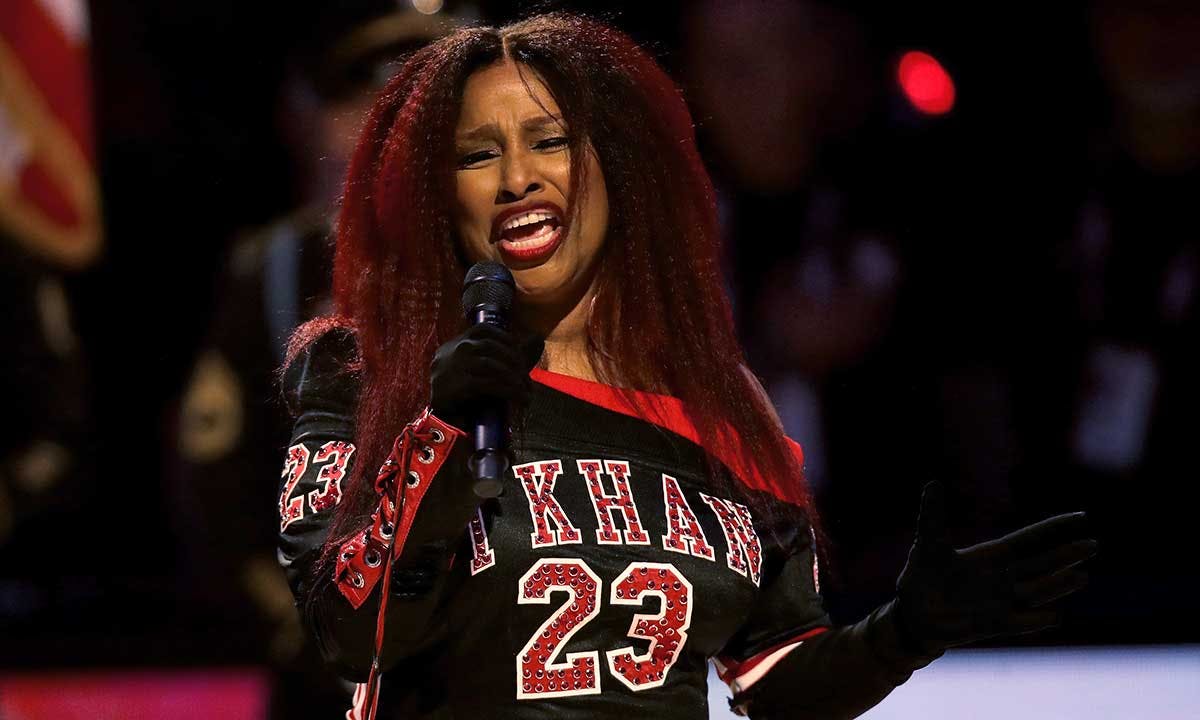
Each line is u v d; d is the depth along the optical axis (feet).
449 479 21.58
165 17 57.72
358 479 23.41
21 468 52.01
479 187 24.84
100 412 57.21
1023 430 54.95
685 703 24.29
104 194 58.13
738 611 24.79
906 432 53.98
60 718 45.50
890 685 25.98
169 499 55.83
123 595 48.34
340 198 26.84
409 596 22.29
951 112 56.85
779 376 54.13
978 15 57.98
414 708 23.84
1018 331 55.31
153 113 58.13
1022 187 56.34
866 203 55.57
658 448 25.08
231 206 58.80
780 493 26.55
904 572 25.35
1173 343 55.11
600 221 25.48
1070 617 47.83
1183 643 47.60
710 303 26.30
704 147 54.65
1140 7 56.03
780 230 54.85
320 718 38.58
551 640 23.45
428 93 24.95
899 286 55.16
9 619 47.80
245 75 58.13
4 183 52.47
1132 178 56.39
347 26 38.55
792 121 54.75
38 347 52.11
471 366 21.12
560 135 25.02
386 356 24.58
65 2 55.36
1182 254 55.77
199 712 44.98
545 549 23.41
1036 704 45.47
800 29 54.65
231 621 45.57
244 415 39.27
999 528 53.47
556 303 25.82
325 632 22.93
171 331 59.31
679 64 54.70
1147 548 54.03
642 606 23.73
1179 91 55.67
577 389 24.93
